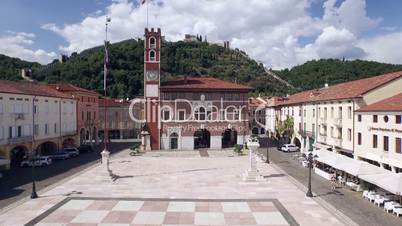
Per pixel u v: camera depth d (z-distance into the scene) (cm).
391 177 2488
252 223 2225
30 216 2359
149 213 2431
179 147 6372
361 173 2895
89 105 7519
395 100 3581
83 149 6209
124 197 2878
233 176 3816
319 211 2486
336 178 3541
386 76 4403
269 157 5416
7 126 4512
